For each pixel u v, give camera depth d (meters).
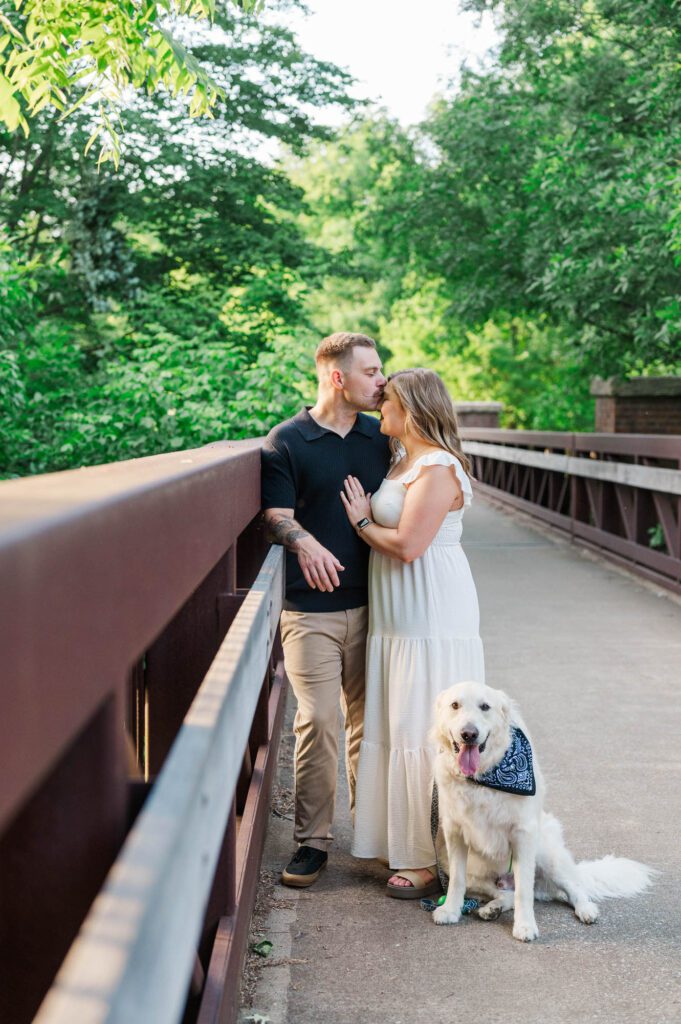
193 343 10.12
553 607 8.61
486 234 14.65
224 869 2.50
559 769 4.75
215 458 2.43
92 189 13.16
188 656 2.86
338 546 3.84
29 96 5.36
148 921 0.89
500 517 15.49
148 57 5.45
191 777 1.20
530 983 2.96
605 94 11.88
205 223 13.63
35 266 10.01
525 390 32.00
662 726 5.40
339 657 3.86
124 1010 0.79
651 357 12.19
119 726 1.57
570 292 11.20
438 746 3.36
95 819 1.57
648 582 9.77
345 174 30.27
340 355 3.80
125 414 9.12
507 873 3.50
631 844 3.93
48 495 1.17
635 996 2.89
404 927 3.36
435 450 3.67
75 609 1.04
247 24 13.56
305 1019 2.74
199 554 1.98
